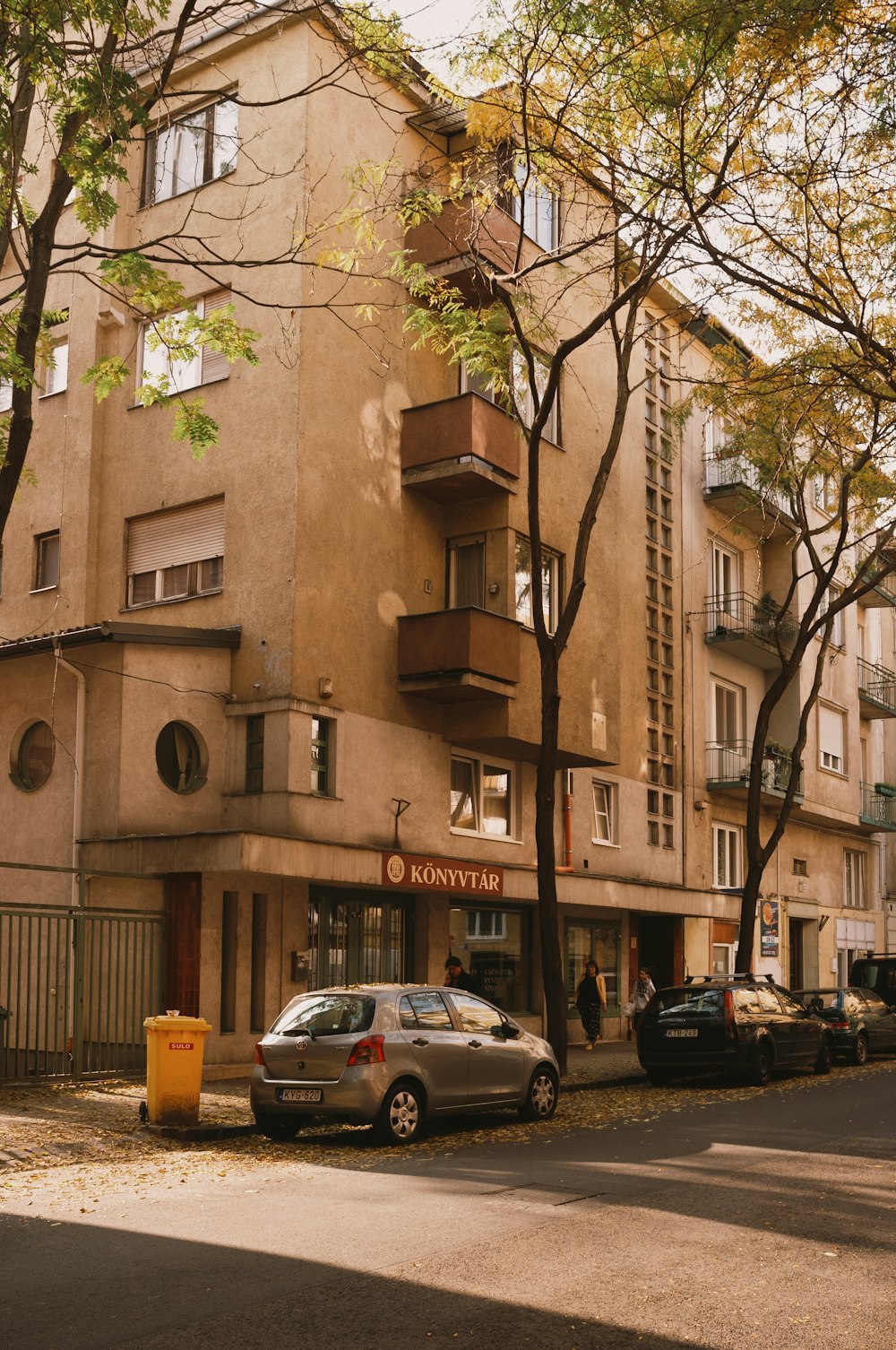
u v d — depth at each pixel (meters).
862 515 26.00
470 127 15.44
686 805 29.30
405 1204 8.71
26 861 18.72
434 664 19.94
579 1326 5.88
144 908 17.27
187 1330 5.86
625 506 27.77
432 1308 6.17
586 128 14.08
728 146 12.84
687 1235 7.68
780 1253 7.25
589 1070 19.59
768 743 32.41
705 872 29.88
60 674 18.88
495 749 21.95
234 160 20.27
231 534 19.33
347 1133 12.77
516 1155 11.12
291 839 16.72
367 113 20.62
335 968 19.47
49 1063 17.38
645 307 28.88
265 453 19.12
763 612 32.28
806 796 34.31
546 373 22.95
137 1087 15.41
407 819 20.20
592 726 23.44
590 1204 8.62
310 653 18.62
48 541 22.09
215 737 18.66
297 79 19.64
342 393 19.72
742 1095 16.70
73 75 12.55
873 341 12.41
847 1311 6.12
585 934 25.86
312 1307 6.20
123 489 21.00
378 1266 6.97
